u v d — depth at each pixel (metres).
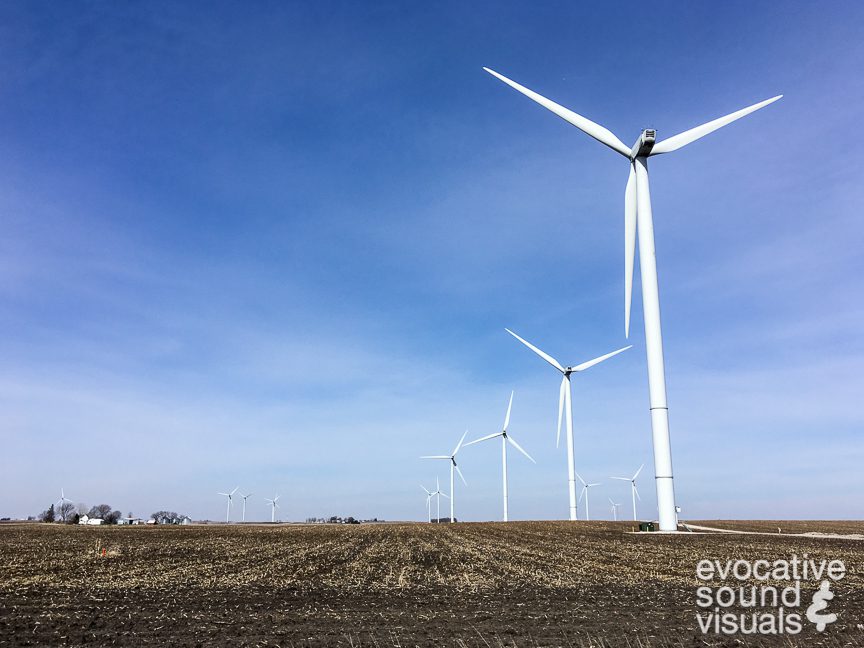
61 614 17.56
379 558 34.59
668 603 19.53
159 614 17.62
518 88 46.84
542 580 24.92
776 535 52.53
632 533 55.50
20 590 21.70
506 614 17.67
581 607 18.80
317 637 14.81
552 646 14.01
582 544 43.56
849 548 38.88
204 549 40.53
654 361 46.56
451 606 18.98
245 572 27.53
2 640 14.62
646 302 47.25
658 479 46.56
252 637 14.83
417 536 57.12
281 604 19.33
